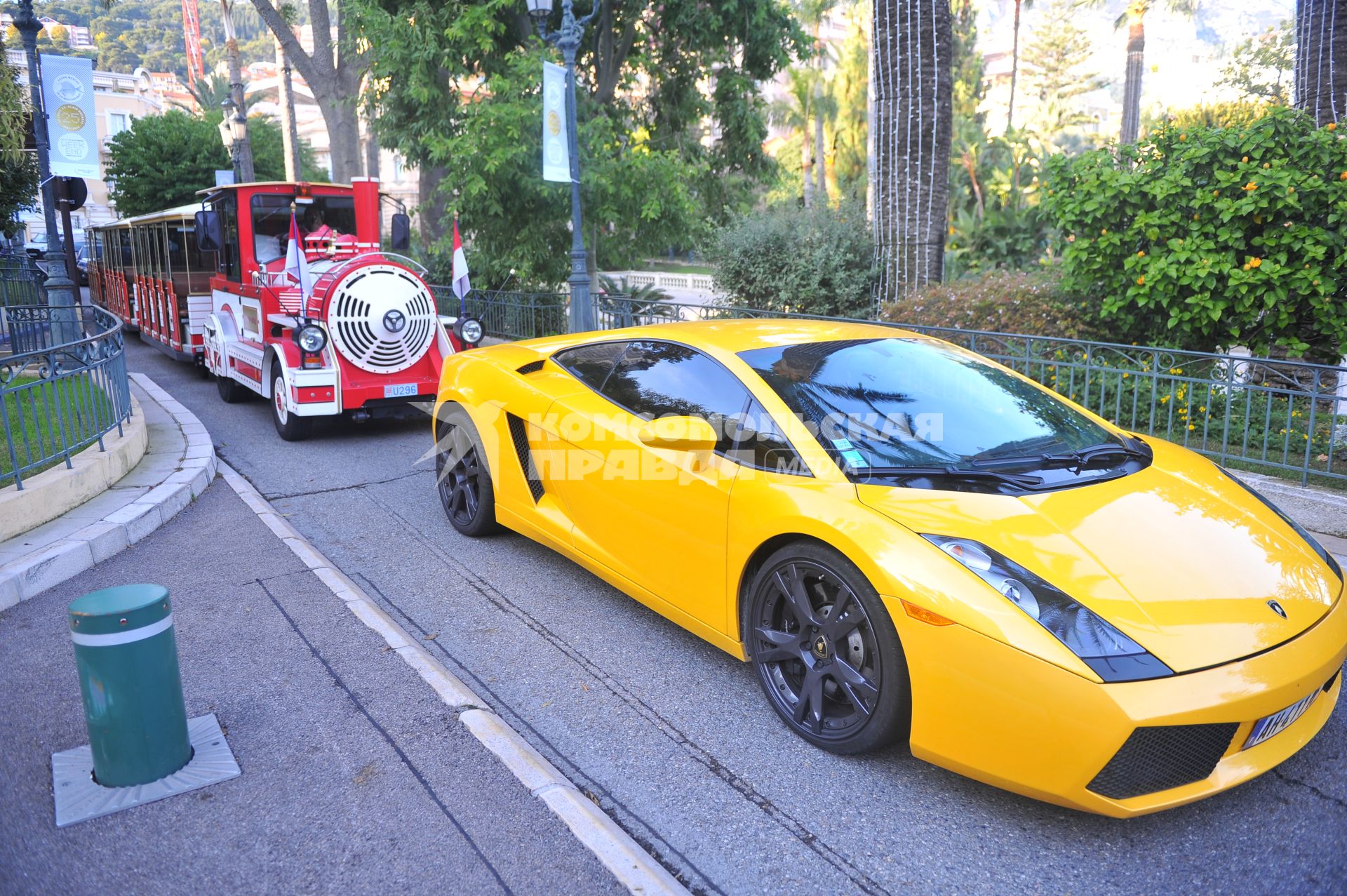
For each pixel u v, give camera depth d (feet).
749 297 38.75
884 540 8.71
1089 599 7.96
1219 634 7.80
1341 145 20.62
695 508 10.94
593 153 40.37
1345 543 14.93
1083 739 7.43
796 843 8.23
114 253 52.75
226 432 27.12
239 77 94.89
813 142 143.23
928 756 8.46
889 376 11.51
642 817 8.64
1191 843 8.13
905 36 32.91
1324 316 20.99
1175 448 11.94
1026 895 7.52
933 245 34.37
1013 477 9.66
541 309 42.75
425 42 38.73
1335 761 9.42
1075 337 25.12
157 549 15.84
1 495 15.19
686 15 42.45
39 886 7.43
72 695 10.70
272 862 7.72
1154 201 22.94
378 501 19.48
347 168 65.98
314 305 24.04
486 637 12.65
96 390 19.11
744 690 11.10
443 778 8.91
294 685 10.84
